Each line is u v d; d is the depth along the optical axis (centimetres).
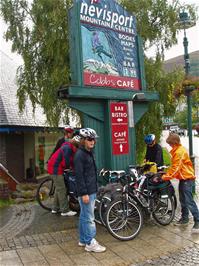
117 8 564
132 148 562
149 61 984
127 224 464
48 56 939
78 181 412
